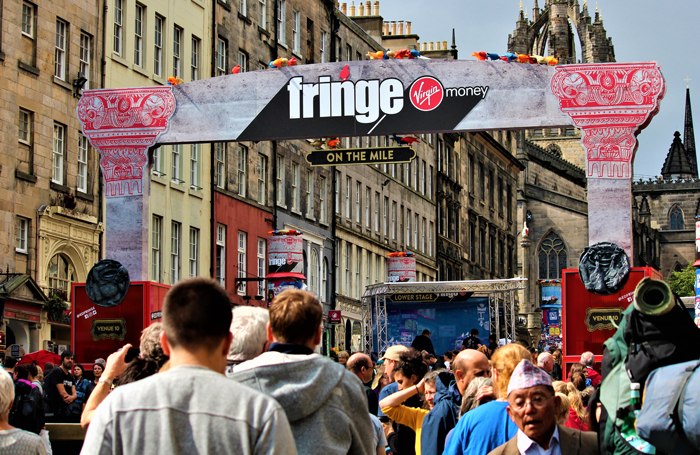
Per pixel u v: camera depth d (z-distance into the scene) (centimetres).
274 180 5162
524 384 653
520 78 2000
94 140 2141
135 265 2106
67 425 1229
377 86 2033
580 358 1931
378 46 6800
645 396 580
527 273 9631
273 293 3588
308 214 5541
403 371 1023
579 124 1981
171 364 492
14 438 778
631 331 600
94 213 3616
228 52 4816
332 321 5228
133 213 2117
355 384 597
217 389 464
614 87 1973
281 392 566
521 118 1995
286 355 591
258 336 663
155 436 455
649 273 1944
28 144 3272
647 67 1969
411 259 4506
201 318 488
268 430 457
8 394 779
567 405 859
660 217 14062
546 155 10794
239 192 4878
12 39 3209
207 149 4556
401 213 6925
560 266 10006
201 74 4556
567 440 666
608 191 1966
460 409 881
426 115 2017
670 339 588
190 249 4403
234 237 4769
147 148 2116
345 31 6203
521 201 10031
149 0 4116
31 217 3244
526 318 9162
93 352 2064
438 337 4216
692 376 564
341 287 5934
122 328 2053
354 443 595
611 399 608
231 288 4712
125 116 2128
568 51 12238
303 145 5534
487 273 9019
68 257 3459
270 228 5138
